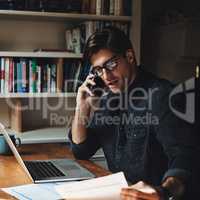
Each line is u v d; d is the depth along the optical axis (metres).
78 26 2.91
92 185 1.12
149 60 3.28
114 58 1.44
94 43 1.45
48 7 2.72
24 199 1.10
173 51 3.02
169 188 1.05
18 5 2.66
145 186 1.07
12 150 1.65
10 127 2.99
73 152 1.73
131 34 2.88
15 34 2.97
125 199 1.00
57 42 3.07
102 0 2.80
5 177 1.36
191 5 3.34
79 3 2.80
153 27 3.23
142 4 3.28
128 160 1.51
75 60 2.87
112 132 1.61
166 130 1.29
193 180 1.14
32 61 2.75
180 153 1.21
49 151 1.87
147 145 1.43
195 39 2.91
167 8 3.36
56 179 1.31
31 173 1.38
